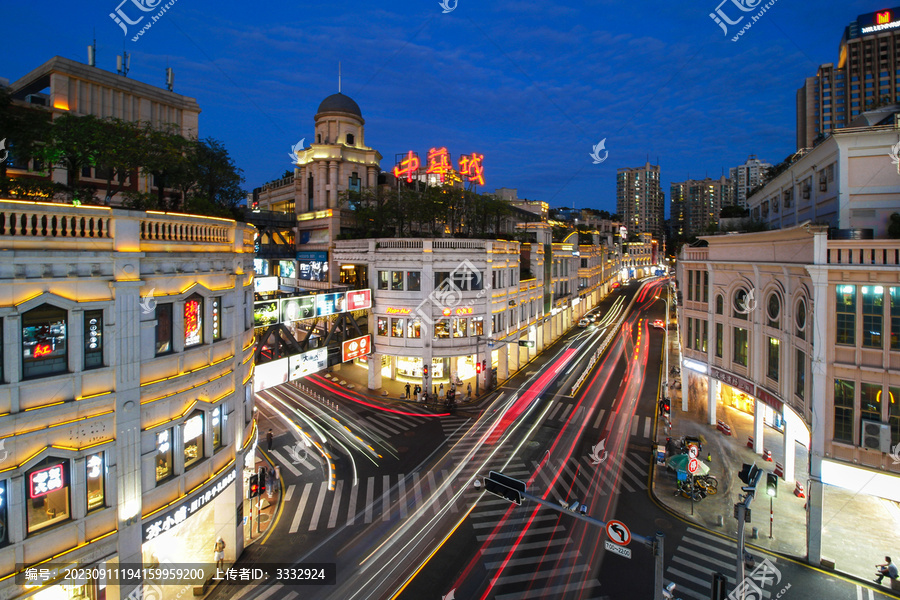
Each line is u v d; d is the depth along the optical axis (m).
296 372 31.52
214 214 21.81
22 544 11.48
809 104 118.00
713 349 30.77
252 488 19.28
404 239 39.88
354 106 53.53
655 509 21.97
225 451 17.50
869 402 17.44
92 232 12.88
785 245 22.44
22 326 11.70
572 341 63.34
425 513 21.44
